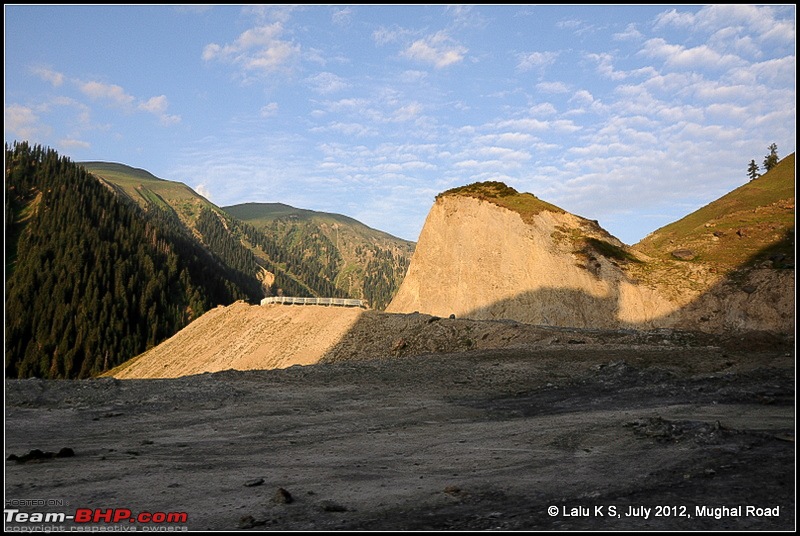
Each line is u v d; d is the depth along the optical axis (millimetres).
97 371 112375
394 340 43500
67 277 126500
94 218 159375
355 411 21016
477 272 62062
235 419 19672
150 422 19281
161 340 126688
